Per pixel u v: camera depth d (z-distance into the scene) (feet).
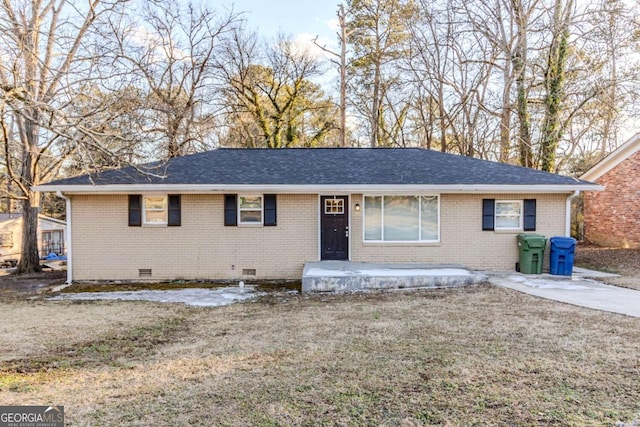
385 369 14.49
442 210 37.68
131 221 37.19
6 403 12.24
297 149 47.24
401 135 93.45
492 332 18.75
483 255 37.58
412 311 23.25
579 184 35.58
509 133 67.62
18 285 37.09
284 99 87.97
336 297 28.50
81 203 37.11
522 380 13.32
